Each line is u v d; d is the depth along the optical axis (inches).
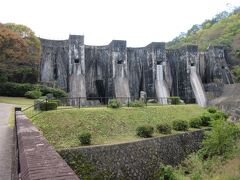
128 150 751.7
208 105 1731.1
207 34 3393.2
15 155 389.4
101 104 1547.7
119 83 1715.1
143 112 1149.1
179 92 1953.7
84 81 1651.1
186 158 896.9
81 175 631.2
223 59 2129.7
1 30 1422.2
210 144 874.8
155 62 1859.0
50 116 875.4
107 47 1846.7
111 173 687.1
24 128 355.9
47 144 230.1
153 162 800.3
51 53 1728.6
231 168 711.7
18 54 1456.7
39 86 1482.5
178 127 1005.2
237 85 1770.4
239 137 917.8
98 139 815.7
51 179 129.7
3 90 1465.3
